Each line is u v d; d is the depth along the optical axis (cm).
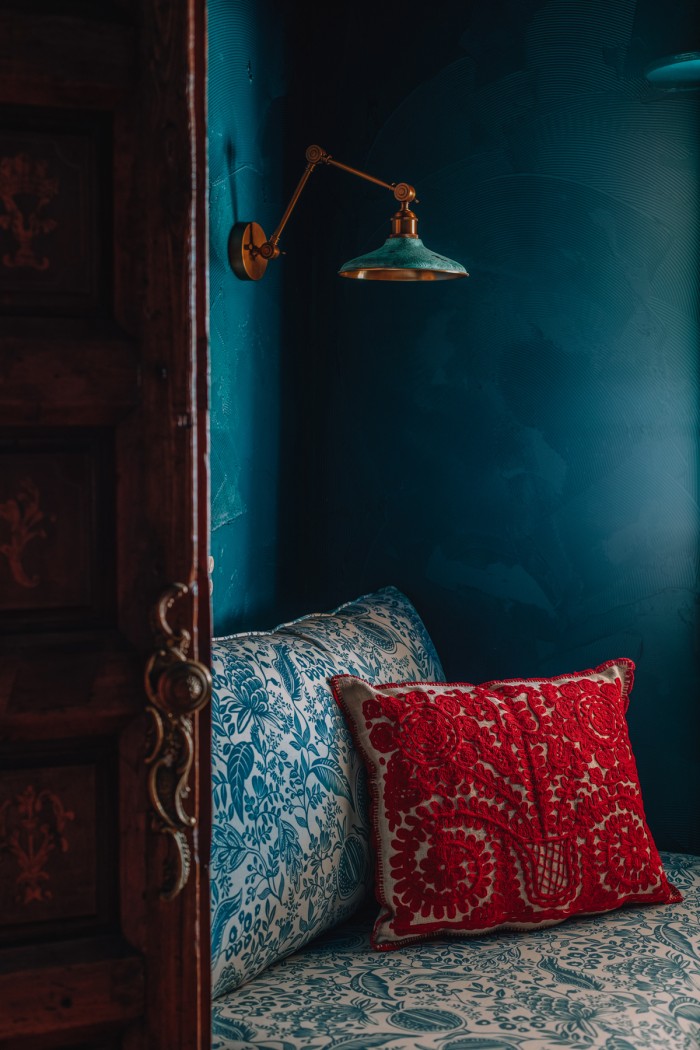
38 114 117
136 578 121
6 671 117
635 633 237
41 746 120
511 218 239
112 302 121
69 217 119
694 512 233
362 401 252
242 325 220
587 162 235
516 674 244
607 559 238
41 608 120
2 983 118
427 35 242
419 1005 154
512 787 181
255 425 229
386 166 246
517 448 242
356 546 254
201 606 125
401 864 176
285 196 238
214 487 211
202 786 125
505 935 178
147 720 121
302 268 249
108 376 119
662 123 230
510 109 238
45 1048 120
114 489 122
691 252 230
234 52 210
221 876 158
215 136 204
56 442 120
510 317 241
